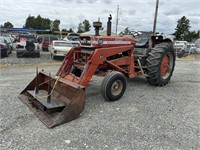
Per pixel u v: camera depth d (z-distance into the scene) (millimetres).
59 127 3111
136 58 5391
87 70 3904
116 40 4621
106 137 2875
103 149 2594
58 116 3201
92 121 3357
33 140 2729
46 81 4203
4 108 3758
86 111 3787
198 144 2770
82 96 3410
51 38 18141
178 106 4219
